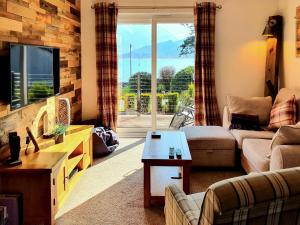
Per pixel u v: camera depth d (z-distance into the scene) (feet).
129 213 9.14
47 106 12.12
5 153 8.82
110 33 16.97
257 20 17.04
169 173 11.18
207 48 16.81
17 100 9.04
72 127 13.38
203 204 4.12
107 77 17.12
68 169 10.23
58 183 9.11
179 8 16.98
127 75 18.06
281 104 13.50
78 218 8.86
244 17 17.06
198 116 17.30
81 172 11.93
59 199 9.24
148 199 9.40
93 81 17.58
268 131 13.30
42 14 11.81
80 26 17.20
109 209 9.41
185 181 9.24
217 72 17.42
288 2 15.64
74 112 16.35
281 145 8.67
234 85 17.47
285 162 8.26
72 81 15.90
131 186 11.18
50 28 12.68
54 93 12.21
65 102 13.14
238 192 3.81
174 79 18.04
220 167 12.95
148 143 11.09
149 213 9.13
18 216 8.02
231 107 14.85
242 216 3.96
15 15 9.56
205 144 12.62
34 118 10.93
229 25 17.12
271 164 8.92
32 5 10.85
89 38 17.33
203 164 12.75
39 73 10.68
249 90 17.48
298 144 8.70
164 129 18.37
